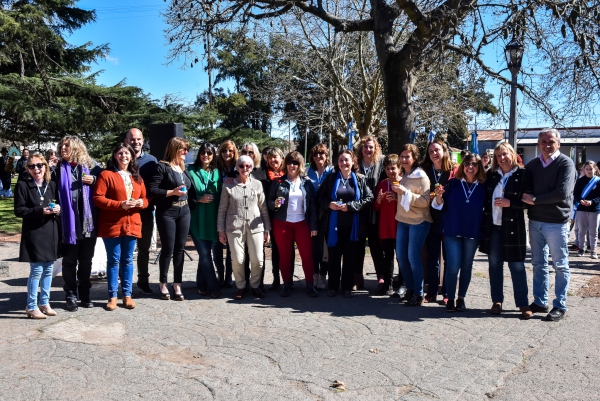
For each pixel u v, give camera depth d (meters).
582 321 5.41
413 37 8.88
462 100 18.94
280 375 3.99
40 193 5.33
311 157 7.08
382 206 6.45
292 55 21.66
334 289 6.57
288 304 6.16
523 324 5.31
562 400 3.59
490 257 5.68
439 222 6.04
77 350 4.52
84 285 5.91
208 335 4.96
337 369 4.11
